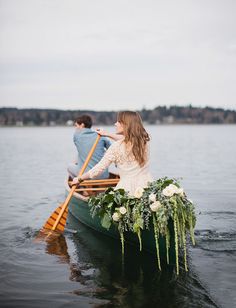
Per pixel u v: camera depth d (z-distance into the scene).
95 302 3.68
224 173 13.05
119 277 4.23
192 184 10.62
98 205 4.67
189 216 4.26
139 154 4.82
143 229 4.61
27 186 10.25
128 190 4.87
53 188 9.92
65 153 22.52
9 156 20.27
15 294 3.84
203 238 5.43
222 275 4.24
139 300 3.71
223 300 3.69
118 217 4.50
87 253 4.96
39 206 7.75
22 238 5.57
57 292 3.89
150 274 4.29
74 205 6.54
